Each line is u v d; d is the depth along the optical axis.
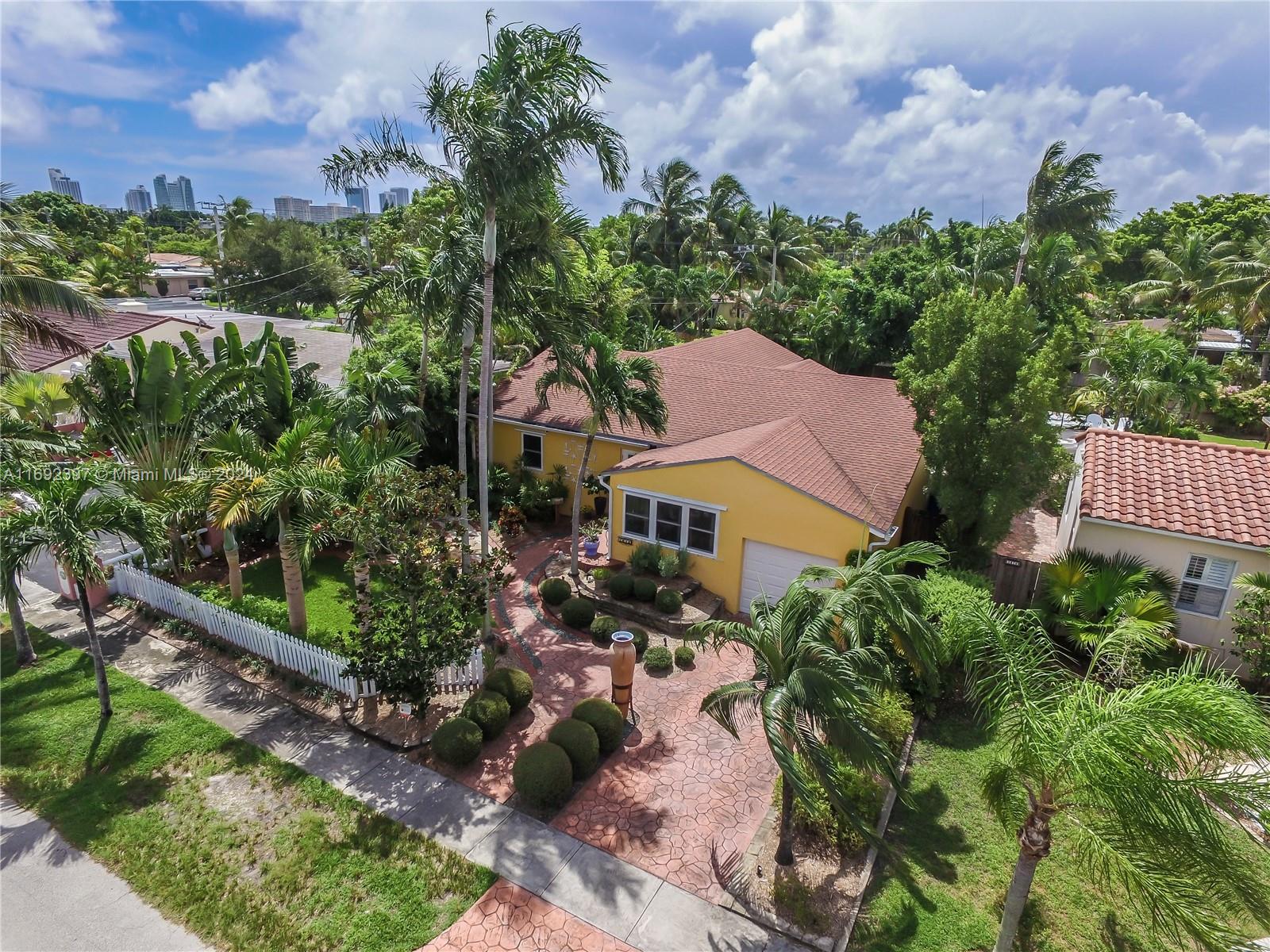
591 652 14.59
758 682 10.94
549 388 23.09
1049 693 7.43
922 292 35.72
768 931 8.30
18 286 15.23
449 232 15.20
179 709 12.27
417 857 9.25
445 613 11.89
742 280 58.97
